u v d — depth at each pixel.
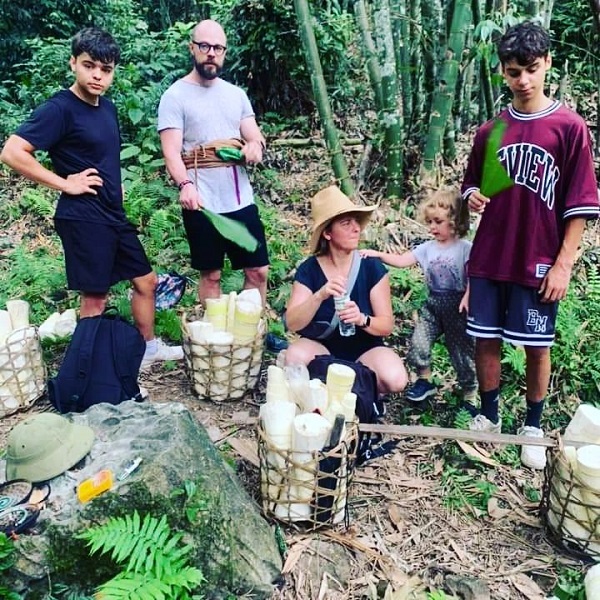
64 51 6.56
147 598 1.68
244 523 2.03
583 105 5.62
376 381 2.64
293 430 2.10
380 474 2.60
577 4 5.96
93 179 2.77
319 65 4.46
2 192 5.33
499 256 2.45
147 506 1.84
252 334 2.89
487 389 2.73
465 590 2.07
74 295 4.01
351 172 5.13
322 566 2.12
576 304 3.62
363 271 2.76
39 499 1.83
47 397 3.01
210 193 3.19
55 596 1.80
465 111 5.41
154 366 3.29
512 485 2.57
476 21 4.47
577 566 2.19
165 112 3.11
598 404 3.26
